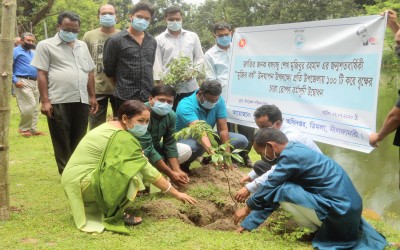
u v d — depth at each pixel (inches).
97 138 158.7
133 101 159.3
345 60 176.2
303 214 140.2
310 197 135.0
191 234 147.3
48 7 728.3
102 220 152.1
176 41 254.8
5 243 137.0
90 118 250.2
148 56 221.1
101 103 248.8
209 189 196.1
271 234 148.9
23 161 260.8
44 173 232.5
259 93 215.0
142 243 138.8
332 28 181.3
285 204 140.1
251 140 260.1
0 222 155.3
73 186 154.0
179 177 189.3
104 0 1035.9
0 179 155.6
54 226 153.3
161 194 191.6
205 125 181.2
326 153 344.8
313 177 138.1
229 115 231.0
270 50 208.2
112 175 147.6
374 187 264.2
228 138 228.2
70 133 223.6
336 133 181.0
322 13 1284.4
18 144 309.3
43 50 209.0
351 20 173.8
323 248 133.3
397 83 719.1
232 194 196.4
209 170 219.3
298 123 196.4
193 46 260.1
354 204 134.4
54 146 219.5
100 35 248.5
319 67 186.9
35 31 923.4
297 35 195.2
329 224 135.6
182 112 215.3
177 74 237.6
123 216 158.7
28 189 201.6
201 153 218.8
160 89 185.5
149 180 154.9
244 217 155.0
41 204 179.3
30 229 149.9
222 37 249.1
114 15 246.8
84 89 218.2
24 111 334.3
